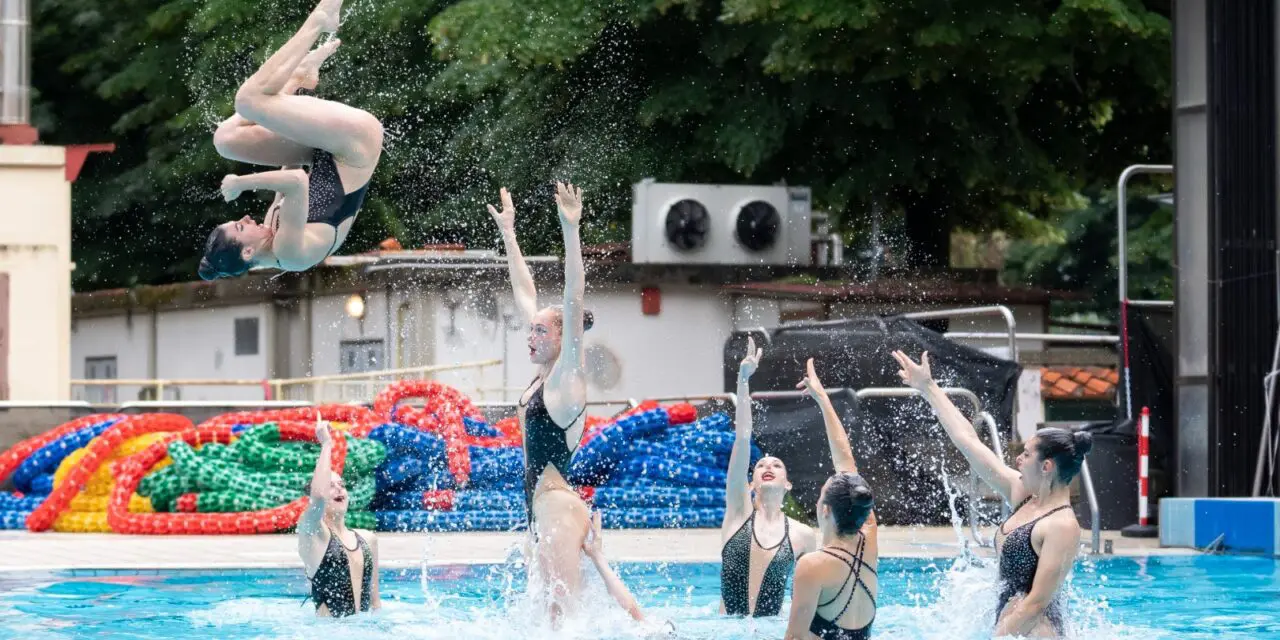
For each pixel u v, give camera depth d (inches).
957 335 789.9
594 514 400.2
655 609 432.8
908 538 647.8
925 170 1149.7
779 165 1177.4
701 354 1063.0
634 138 1177.4
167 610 435.5
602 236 1210.0
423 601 457.1
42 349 917.2
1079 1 975.0
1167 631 400.8
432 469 733.3
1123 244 738.2
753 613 410.3
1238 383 663.8
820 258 1169.4
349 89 1240.8
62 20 1477.6
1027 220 1364.4
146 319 1298.0
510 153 1208.8
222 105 1291.8
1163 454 727.1
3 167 911.7
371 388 1084.5
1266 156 664.4
